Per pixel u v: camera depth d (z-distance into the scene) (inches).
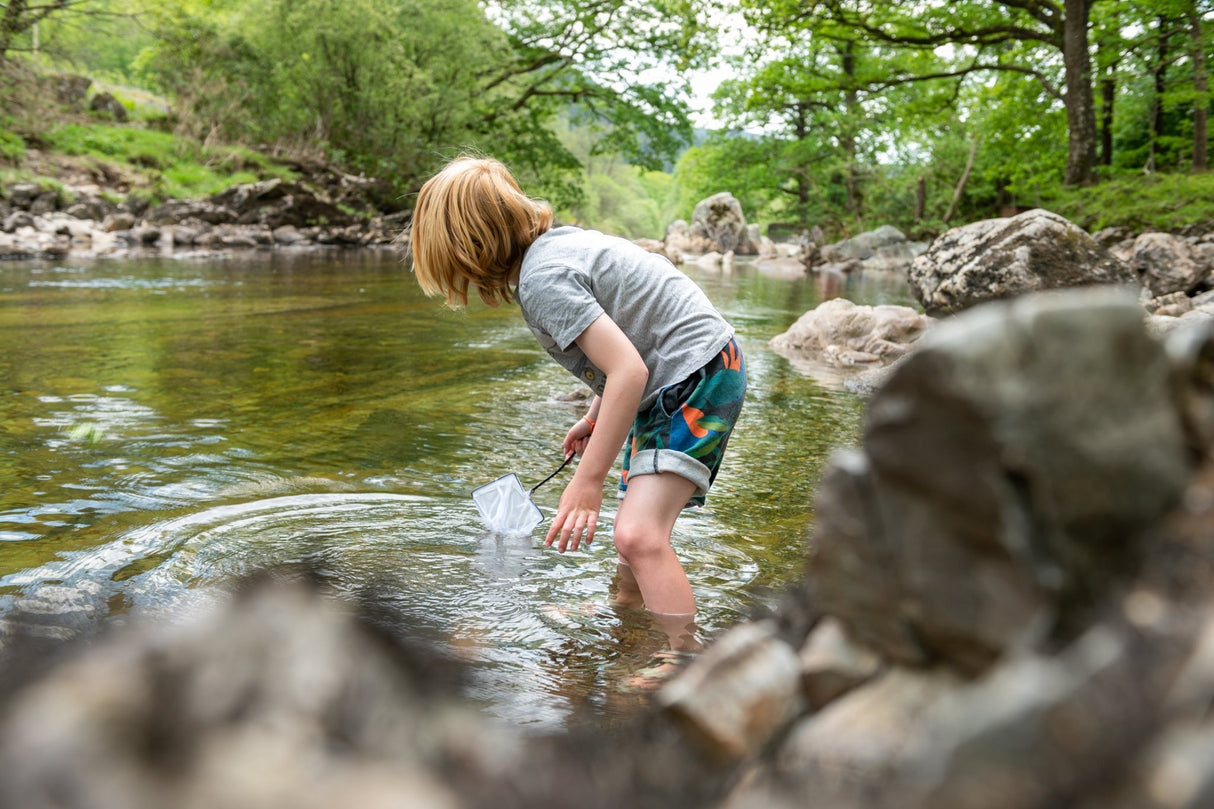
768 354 276.4
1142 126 927.0
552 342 103.1
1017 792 18.6
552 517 120.0
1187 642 20.2
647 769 27.0
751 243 1249.4
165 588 88.4
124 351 239.9
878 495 26.5
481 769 23.1
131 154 821.9
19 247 557.9
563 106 1222.9
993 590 24.3
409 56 992.9
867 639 27.8
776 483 138.2
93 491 123.1
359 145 991.0
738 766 27.5
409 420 175.0
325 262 600.4
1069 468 23.8
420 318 331.0
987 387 23.8
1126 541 24.1
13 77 788.0
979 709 20.0
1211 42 654.5
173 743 18.4
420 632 77.9
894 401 25.5
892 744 24.7
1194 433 25.7
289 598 22.5
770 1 718.5
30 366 215.3
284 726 19.3
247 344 260.1
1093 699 19.2
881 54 1106.1
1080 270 306.3
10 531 106.2
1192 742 18.1
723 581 98.6
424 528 112.8
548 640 80.0
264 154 929.5
